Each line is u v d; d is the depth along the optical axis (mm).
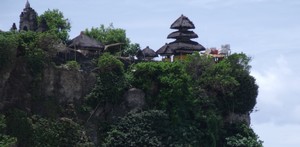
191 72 181125
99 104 166750
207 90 180250
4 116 150250
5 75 153750
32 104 158000
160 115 166625
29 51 160000
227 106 182250
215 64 183125
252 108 187125
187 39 197375
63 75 163625
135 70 172250
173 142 166000
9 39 154250
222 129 179500
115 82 168500
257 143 180125
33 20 176875
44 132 155125
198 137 171125
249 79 185500
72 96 164500
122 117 166625
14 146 147250
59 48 166125
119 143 162625
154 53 190125
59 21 187250
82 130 161250
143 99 169625
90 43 176375
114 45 182500
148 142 163375
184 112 170625
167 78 170125
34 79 158750
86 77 167750
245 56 187000
